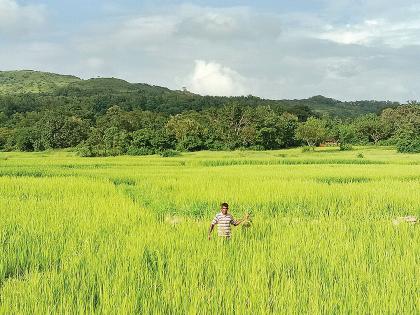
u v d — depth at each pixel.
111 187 24.45
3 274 8.94
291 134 98.75
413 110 113.19
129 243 10.90
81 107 164.50
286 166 43.81
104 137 77.62
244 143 92.56
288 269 8.80
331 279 8.35
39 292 7.56
